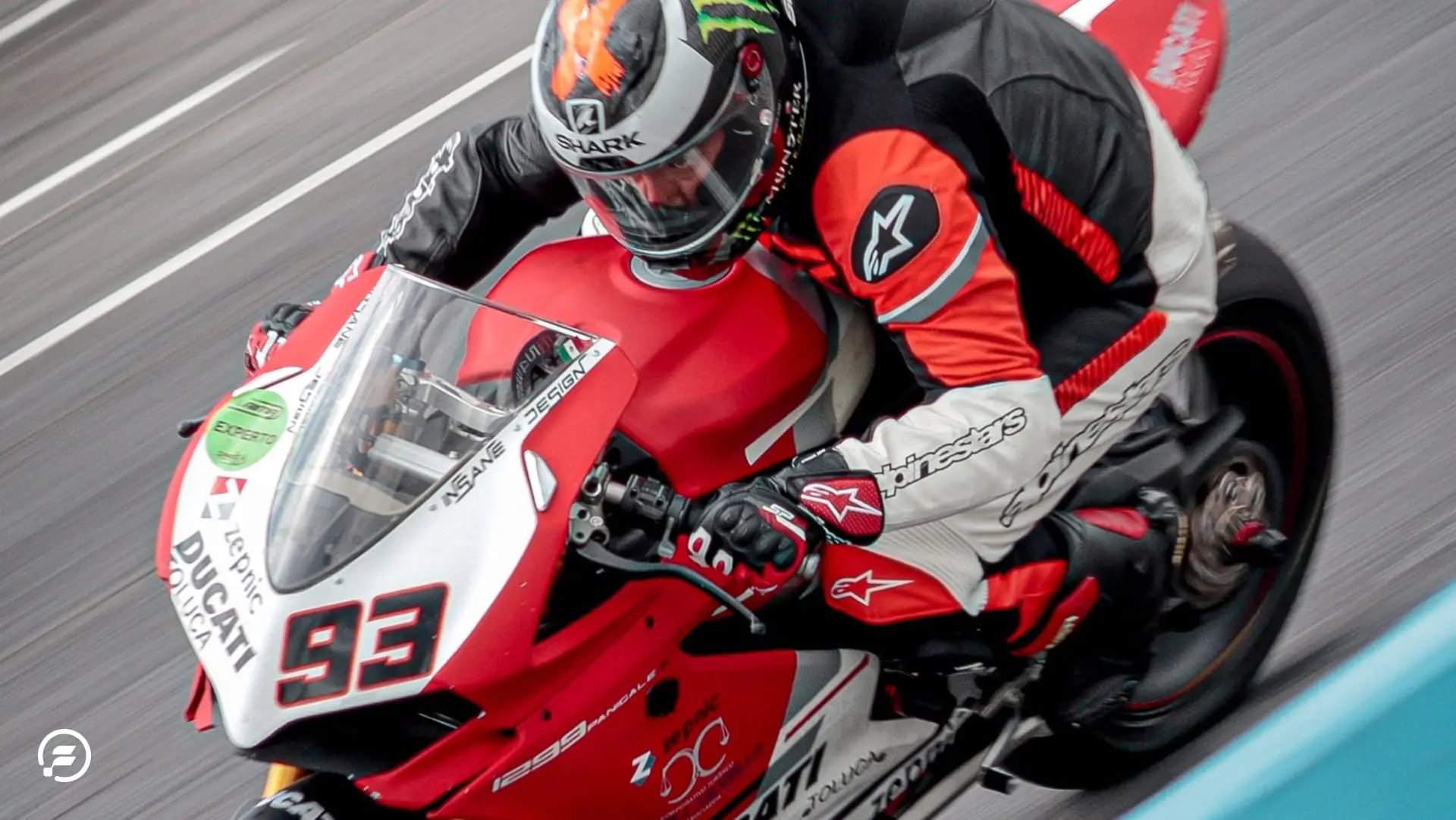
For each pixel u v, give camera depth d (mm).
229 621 8078
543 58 9250
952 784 11547
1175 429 12391
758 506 8945
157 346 21500
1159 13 12477
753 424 9836
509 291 10422
